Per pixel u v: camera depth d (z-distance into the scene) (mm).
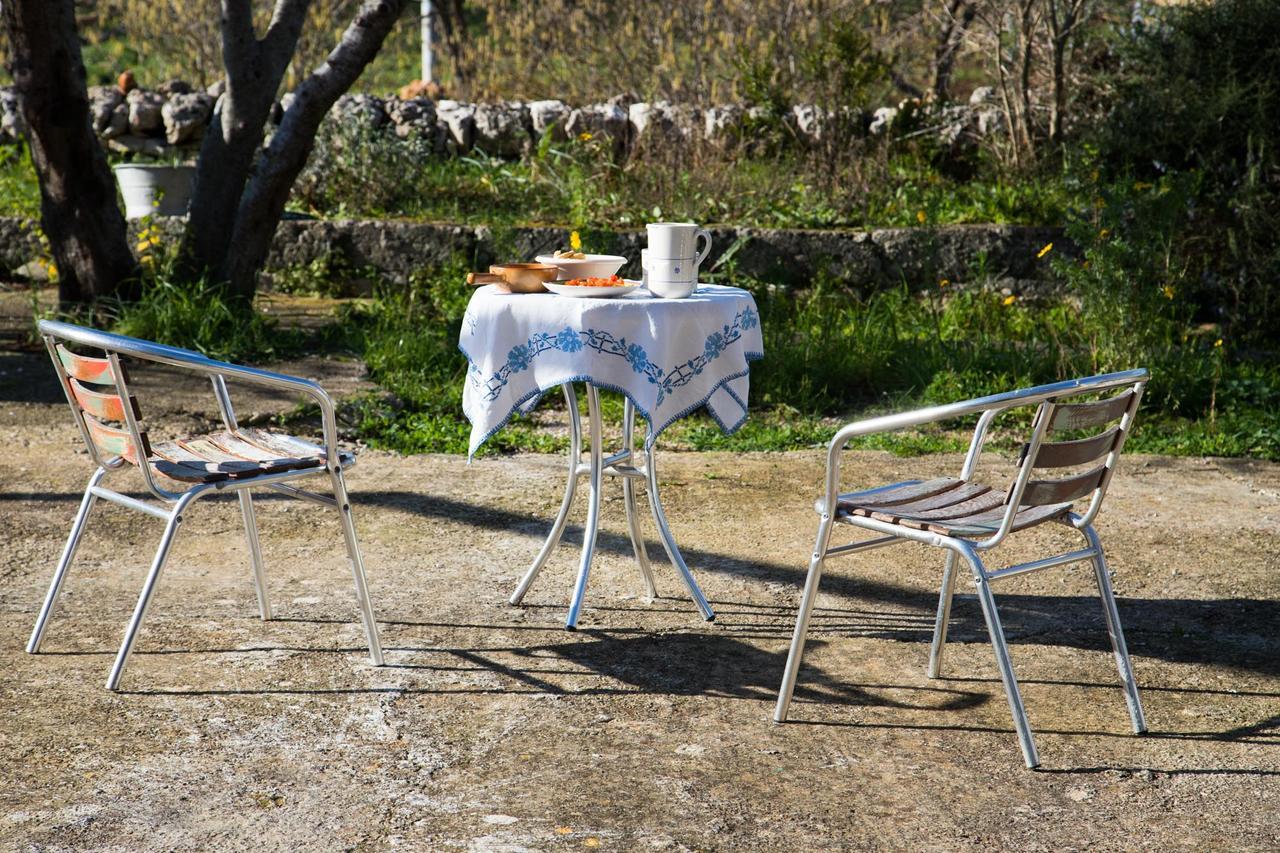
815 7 11297
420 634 3658
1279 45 7641
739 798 2736
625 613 3879
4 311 8086
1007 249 8375
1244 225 7543
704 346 3545
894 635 3721
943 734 3070
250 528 3664
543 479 5332
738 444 5941
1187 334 7348
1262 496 5168
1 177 9906
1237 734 3070
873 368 6949
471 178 10000
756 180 9219
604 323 3445
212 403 6188
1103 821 2654
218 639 3580
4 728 2986
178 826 2570
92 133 7285
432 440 5863
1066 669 3475
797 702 3250
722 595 4047
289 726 3047
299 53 13273
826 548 3096
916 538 2969
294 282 8797
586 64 12484
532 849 2508
